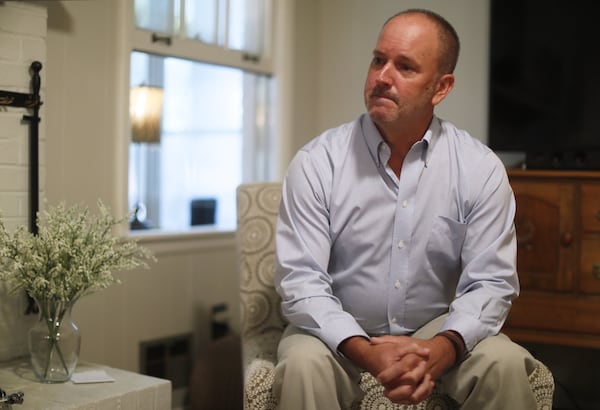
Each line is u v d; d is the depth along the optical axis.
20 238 1.79
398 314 1.67
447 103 2.97
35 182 2.06
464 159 1.67
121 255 1.89
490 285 1.57
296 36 3.12
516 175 2.38
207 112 2.94
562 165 2.64
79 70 2.27
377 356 1.39
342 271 1.69
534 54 2.68
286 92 3.08
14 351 2.04
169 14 2.63
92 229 1.89
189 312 2.69
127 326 2.47
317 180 1.66
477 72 2.90
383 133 1.66
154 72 2.68
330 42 3.26
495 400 1.45
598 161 2.72
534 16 2.67
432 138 1.68
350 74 3.21
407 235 1.63
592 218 2.30
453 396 1.51
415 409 1.55
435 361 1.41
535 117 2.68
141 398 1.80
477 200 1.64
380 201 1.65
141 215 2.71
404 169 1.64
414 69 1.57
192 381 2.50
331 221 1.67
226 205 3.12
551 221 2.35
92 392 1.75
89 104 2.31
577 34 2.61
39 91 2.06
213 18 2.82
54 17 2.19
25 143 2.05
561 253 2.34
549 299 2.36
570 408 2.77
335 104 3.25
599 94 2.58
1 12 1.97
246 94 3.07
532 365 1.51
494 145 2.74
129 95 2.42
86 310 2.34
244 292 1.97
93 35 2.31
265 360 1.66
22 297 2.06
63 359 1.82
